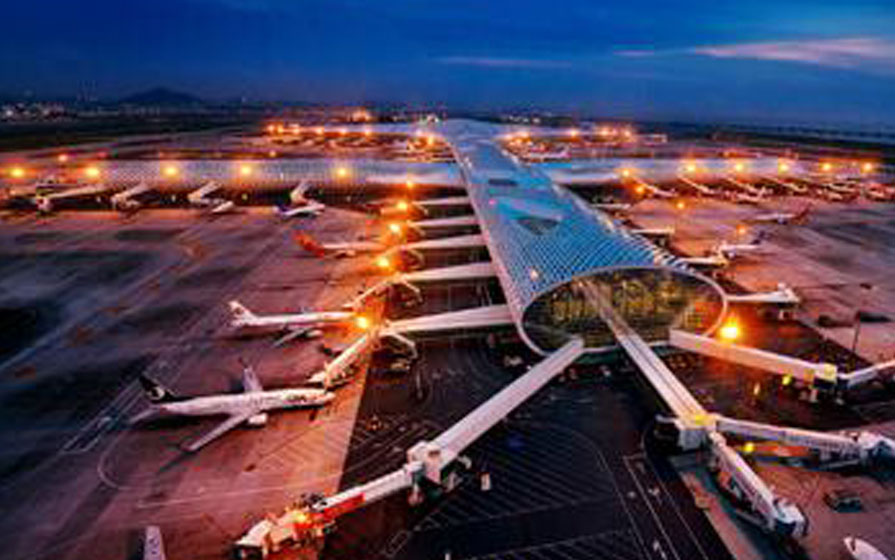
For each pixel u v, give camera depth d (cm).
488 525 4578
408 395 6544
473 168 17325
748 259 11231
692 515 4647
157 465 5359
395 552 4309
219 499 4909
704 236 13012
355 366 7206
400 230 13038
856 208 16100
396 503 4853
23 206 15888
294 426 5959
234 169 18775
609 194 18238
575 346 7169
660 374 6381
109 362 7288
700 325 7619
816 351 7425
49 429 5919
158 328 8250
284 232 13488
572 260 7594
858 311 8669
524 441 5669
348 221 14600
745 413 6059
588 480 5084
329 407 6309
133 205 15525
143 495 4962
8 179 17700
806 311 8712
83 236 12950
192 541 4459
